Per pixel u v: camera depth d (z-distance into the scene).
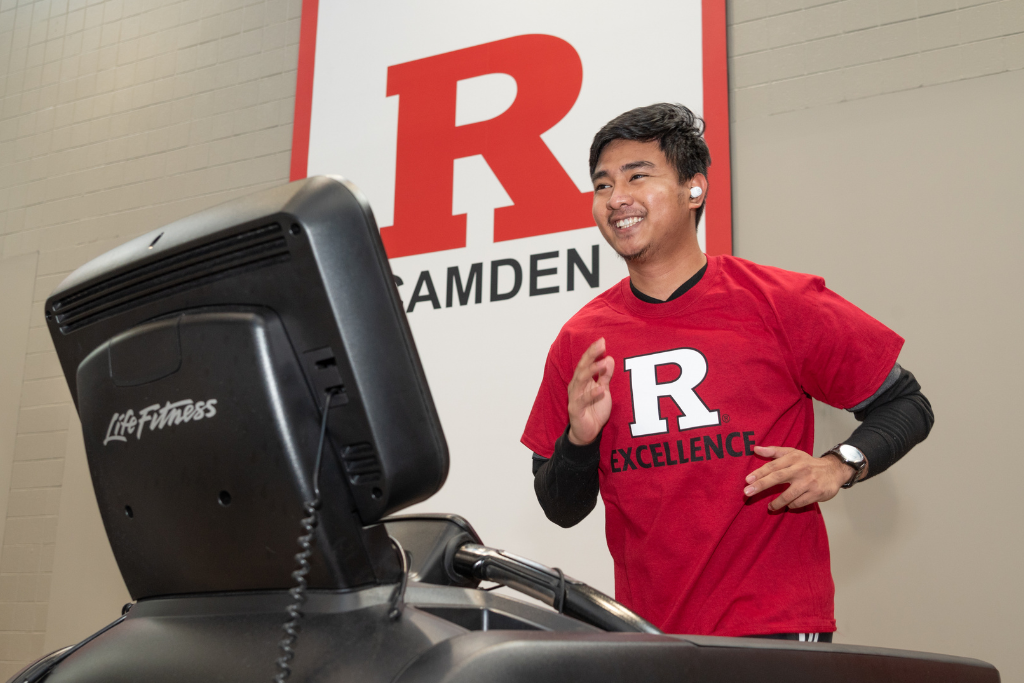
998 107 2.84
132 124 4.61
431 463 0.64
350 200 0.63
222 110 4.36
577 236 3.27
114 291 0.73
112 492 0.73
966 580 2.58
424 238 3.54
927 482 2.68
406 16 3.84
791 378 1.31
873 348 1.26
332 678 0.56
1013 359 2.65
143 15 4.75
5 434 4.40
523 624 0.68
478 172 3.51
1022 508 2.56
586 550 3.01
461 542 0.78
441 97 3.66
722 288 1.39
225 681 0.61
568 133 3.38
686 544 1.27
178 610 0.72
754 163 3.11
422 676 0.53
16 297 4.63
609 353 1.42
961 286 2.75
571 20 3.47
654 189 1.37
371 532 0.65
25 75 5.02
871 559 2.69
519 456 3.19
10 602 4.14
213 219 0.66
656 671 0.60
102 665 0.70
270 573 0.65
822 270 2.93
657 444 1.33
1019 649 2.48
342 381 0.62
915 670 0.80
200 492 0.66
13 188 4.84
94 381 0.73
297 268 0.61
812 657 0.71
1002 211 2.76
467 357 3.35
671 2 3.30
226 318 0.64
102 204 4.57
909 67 3.00
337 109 3.88
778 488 1.26
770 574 1.23
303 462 0.62
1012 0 2.92
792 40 3.19
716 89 3.16
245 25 4.43
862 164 2.97
